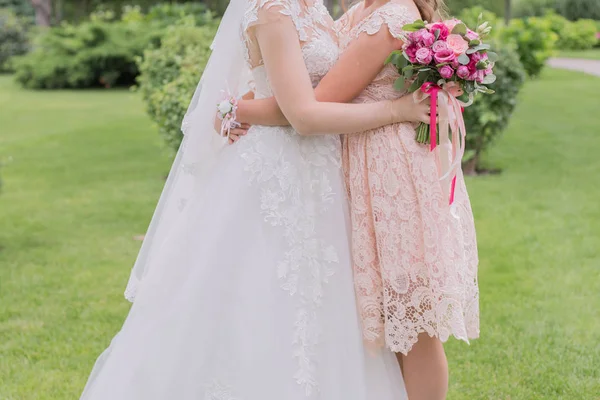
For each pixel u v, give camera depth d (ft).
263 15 8.07
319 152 8.46
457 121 8.15
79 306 15.44
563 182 25.49
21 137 38.37
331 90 8.27
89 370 12.53
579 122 36.96
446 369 8.72
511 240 19.29
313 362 8.07
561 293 15.67
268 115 8.39
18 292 16.29
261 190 8.25
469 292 8.58
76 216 22.81
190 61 24.36
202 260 8.18
